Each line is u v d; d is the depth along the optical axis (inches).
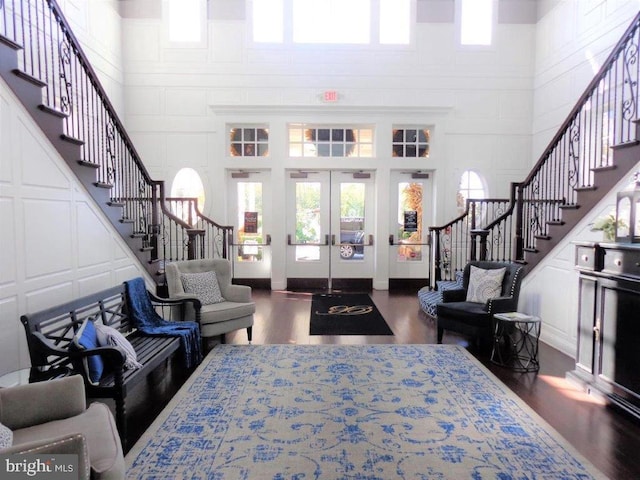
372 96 261.9
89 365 89.9
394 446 87.5
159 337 127.2
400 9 262.7
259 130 266.1
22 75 105.2
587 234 138.9
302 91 261.0
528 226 192.7
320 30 262.1
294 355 144.3
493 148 265.9
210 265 173.6
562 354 147.7
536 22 261.1
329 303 228.7
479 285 166.2
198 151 260.8
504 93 264.4
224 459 82.5
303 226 273.6
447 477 77.2
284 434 92.0
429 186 272.5
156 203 185.6
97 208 140.5
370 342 160.2
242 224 271.1
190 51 258.2
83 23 211.5
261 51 259.0
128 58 256.5
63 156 122.3
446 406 106.0
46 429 66.3
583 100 150.7
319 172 271.1
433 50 261.4
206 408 104.3
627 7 187.5
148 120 259.3
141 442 88.6
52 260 117.5
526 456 84.2
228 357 142.4
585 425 97.1
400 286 273.7
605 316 109.7
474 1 262.1
